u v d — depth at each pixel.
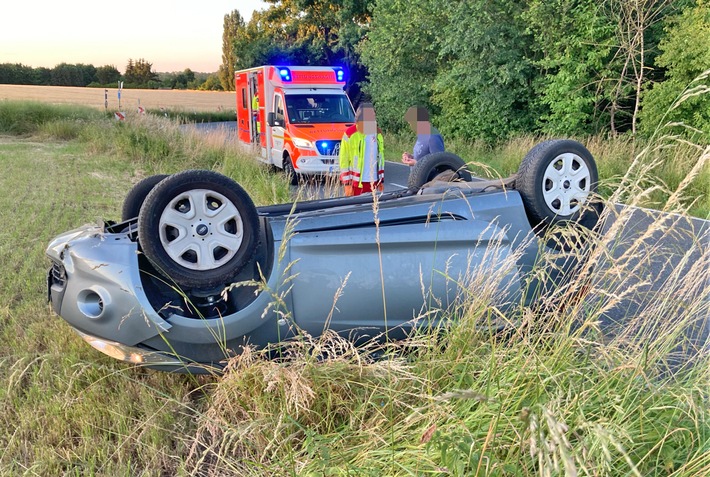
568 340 2.93
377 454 2.67
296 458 2.77
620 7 14.82
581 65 15.32
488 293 3.28
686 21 13.16
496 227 3.91
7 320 4.69
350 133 8.01
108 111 27.36
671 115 13.13
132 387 3.63
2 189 10.99
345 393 3.12
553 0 15.25
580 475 2.20
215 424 2.87
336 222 3.77
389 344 3.37
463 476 2.27
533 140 15.92
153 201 3.34
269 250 3.67
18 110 23.95
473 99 18.73
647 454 2.43
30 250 6.72
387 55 21.88
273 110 14.95
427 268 3.77
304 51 37.53
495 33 16.88
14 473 2.87
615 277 3.25
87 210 9.13
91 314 3.44
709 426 2.61
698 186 9.59
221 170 13.46
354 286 3.66
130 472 2.90
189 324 3.43
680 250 3.56
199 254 3.48
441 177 5.23
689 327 3.38
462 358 3.09
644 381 2.78
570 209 4.21
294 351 3.35
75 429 3.23
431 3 19.09
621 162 12.04
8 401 3.44
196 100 63.06
